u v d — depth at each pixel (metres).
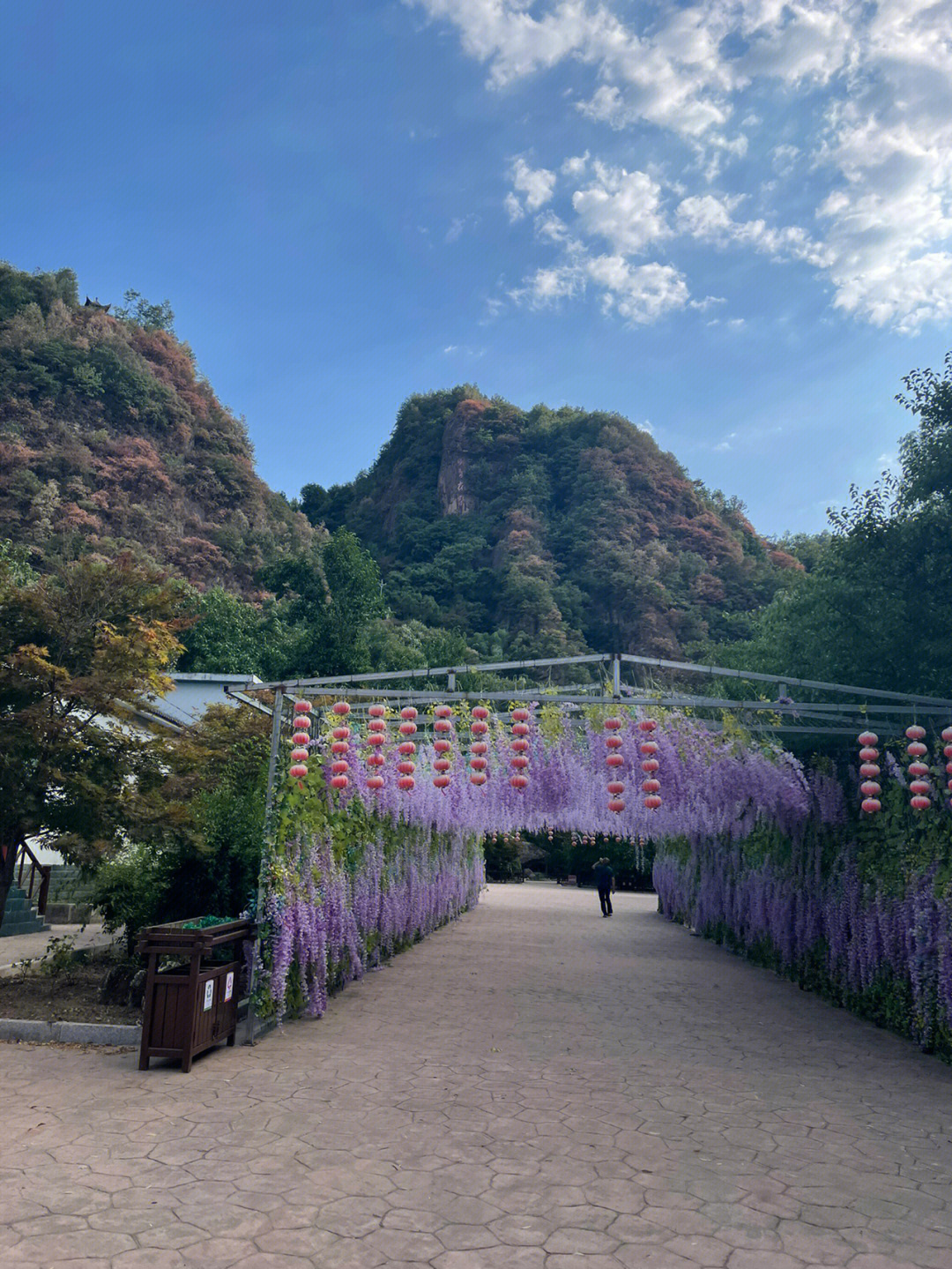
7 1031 6.28
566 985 9.48
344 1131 4.36
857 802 8.62
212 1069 5.55
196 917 7.78
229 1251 3.04
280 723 7.32
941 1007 6.45
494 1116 4.68
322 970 7.43
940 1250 3.21
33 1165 3.79
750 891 11.91
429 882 13.88
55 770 7.03
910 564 8.19
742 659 15.65
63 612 7.94
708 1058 6.29
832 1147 4.36
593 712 8.24
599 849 29.47
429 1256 3.04
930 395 8.20
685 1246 3.18
